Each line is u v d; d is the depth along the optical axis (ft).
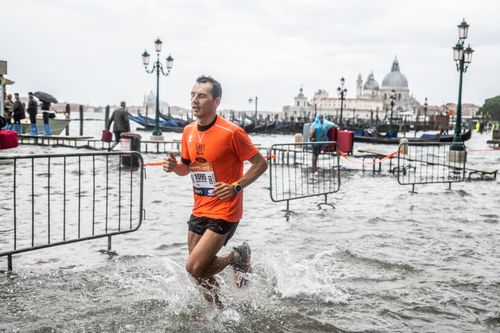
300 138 94.68
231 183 13.29
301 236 23.03
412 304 14.80
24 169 46.44
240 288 14.89
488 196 37.42
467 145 136.56
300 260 19.01
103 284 16.01
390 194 37.27
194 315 13.56
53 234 22.27
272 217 27.61
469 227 25.73
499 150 108.47
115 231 21.40
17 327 12.79
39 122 98.58
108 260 18.72
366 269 18.08
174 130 183.42
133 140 50.93
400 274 17.58
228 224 13.03
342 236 23.12
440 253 20.36
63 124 101.60
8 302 14.44
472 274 17.69
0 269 17.47
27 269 17.51
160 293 15.17
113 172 46.68
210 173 13.10
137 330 12.69
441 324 13.44
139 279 16.49
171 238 22.21
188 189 37.47
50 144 79.36
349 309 14.34
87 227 23.77
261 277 16.71
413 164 64.80
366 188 40.60
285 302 14.66
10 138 40.24
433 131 268.21
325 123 50.39
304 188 39.55
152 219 26.17
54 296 14.96
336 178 47.14
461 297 15.42
